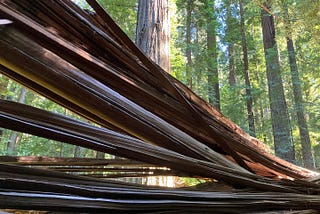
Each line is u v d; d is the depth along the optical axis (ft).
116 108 2.64
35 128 2.16
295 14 20.02
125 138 2.60
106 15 2.64
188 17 31.01
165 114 3.27
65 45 2.47
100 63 2.78
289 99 37.88
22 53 2.11
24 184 2.03
